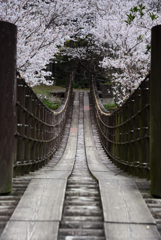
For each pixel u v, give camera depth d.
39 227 2.54
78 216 2.85
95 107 15.06
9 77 3.25
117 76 11.55
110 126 8.12
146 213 2.79
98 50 20.70
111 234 2.44
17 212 2.79
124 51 10.55
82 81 27.81
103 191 3.32
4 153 3.23
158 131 3.25
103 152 9.42
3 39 3.24
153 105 3.33
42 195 3.20
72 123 14.33
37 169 5.76
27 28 8.30
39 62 8.68
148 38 10.16
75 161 7.90
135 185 3.55
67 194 3.42
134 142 4.75
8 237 2.39
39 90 19.19
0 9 7.34
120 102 12.27
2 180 3.22
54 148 8.86
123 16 11.88
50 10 9.91
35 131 5.25
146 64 10.27
